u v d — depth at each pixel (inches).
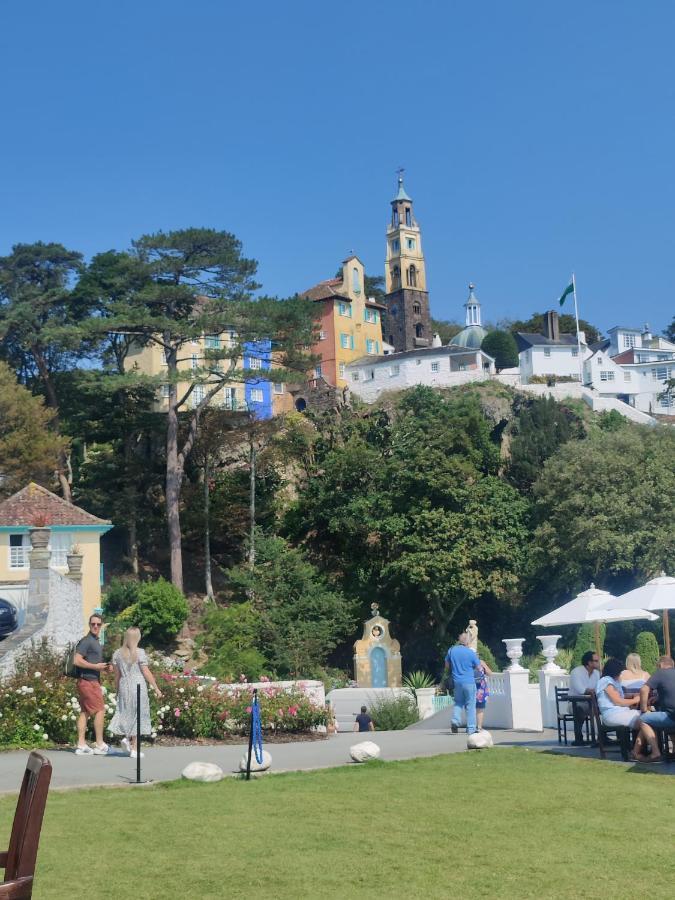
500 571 2292.1
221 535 2600.9
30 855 200.4
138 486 2583.7
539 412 2837.1
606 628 1915.6
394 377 3427.7
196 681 813.2
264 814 420.5
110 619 2081.7
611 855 356.2
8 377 2310.5
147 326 2219.5
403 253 4515.3
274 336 2305.6
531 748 655.8
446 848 364.8
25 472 2191.2
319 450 2871.6
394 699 1277.1
